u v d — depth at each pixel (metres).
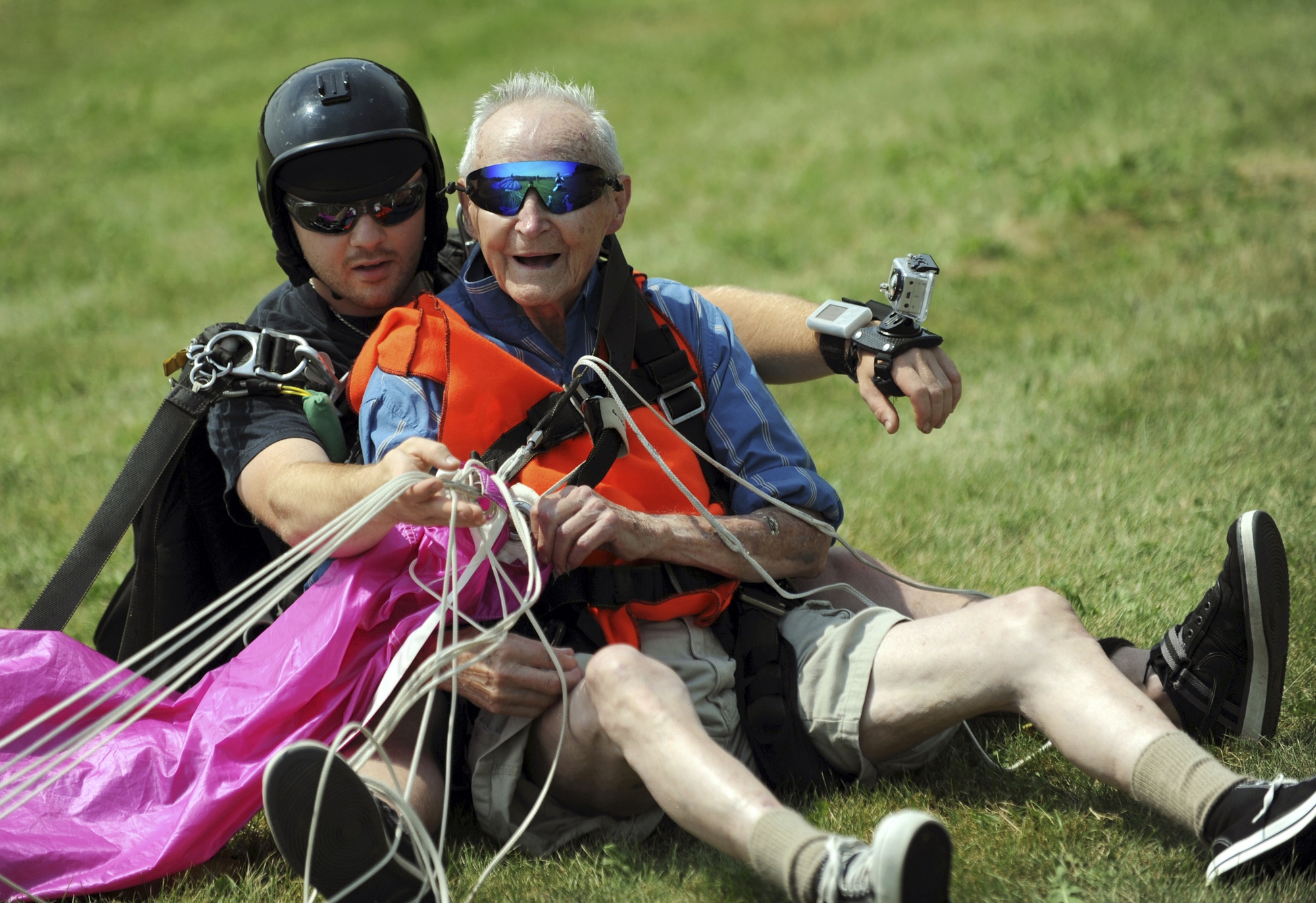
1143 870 8.78
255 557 12.41
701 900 8.90
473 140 11.38
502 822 10.00
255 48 72.06
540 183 10.80
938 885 7.66
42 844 9.45
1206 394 19.73
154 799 9.95
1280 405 18.59
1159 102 40.19
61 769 9.52
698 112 52.34
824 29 63.59
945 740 10.58
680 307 11.77
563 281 11.12
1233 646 10.12
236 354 11.55
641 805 10.09
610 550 10.41
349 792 8.45
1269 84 40.62
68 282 39.62
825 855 7.91
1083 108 41.22
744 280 32.06
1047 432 19.36
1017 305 26.83
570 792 10.09
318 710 10.12
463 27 71.94
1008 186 35.06
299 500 10.46
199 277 38.78
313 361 11.70
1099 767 8.95
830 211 37.00
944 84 48.34
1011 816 9.77
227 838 9.92
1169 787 8.64
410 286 12.79
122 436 24.47
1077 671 9.18
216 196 48.69
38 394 28.62
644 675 9.02
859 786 10.28
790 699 10.33
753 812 8.29
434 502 9.74
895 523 16.62
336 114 11.87
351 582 10.14
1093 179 33.56
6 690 10.34
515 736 10.01
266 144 12.08
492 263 11.23
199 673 12.18
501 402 10.76
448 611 10.14
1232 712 10.31
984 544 15.53
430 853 9.04
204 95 64.31
